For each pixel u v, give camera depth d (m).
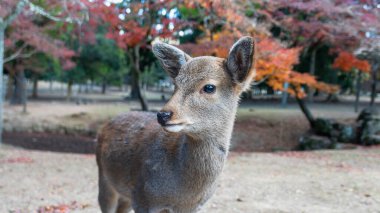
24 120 20.88
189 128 2.99
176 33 12.73
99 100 30.94
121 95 39.66
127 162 3.80
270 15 13.09
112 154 3.99
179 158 3.28
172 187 3.33
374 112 17.14
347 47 15.86
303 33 14.68
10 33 15.80
